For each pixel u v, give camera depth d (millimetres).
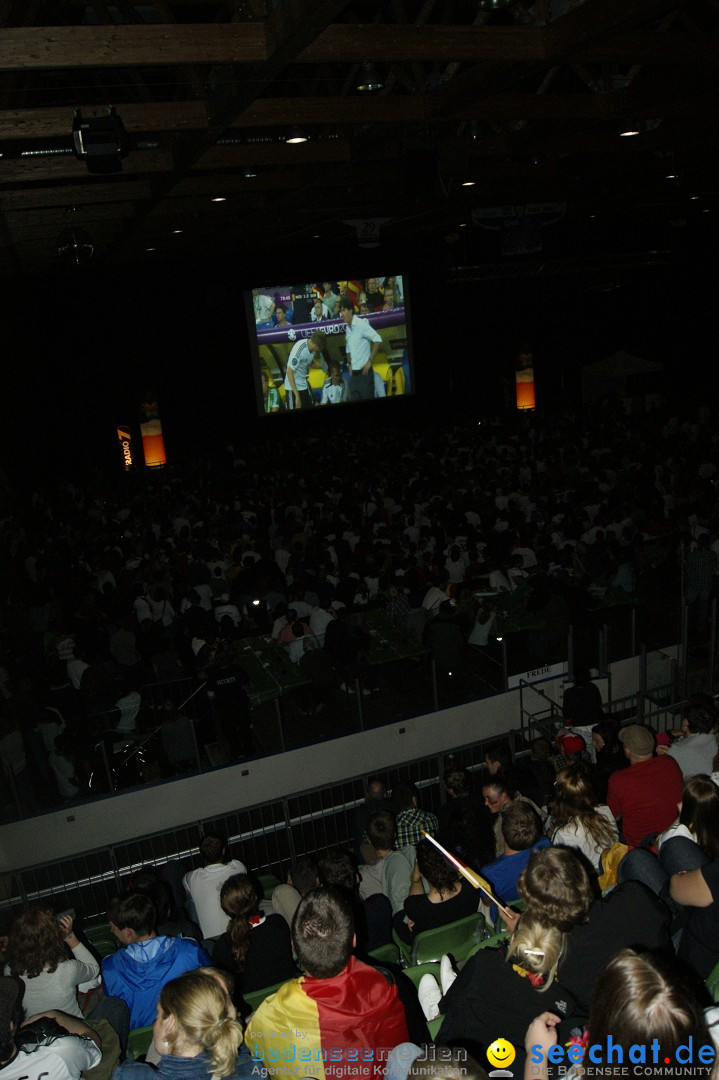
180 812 10000
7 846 9422
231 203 14969
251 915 4457
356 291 26906
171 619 13539
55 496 26141
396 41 6621
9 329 24812
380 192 15320
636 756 4895
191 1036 2592
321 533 16422
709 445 22094
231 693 10195
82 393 27062
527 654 11758
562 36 6594
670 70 9062
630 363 29141
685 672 10422
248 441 29609
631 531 14695
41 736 9727
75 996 4086
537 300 32094
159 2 7465
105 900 8703
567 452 22219
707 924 2973
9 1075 2973
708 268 29438
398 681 11625
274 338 26312
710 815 3637
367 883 5664
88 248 12352
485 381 32438
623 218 25812
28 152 8617
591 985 2629
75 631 12195
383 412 31359
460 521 16469
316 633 11836
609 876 4254
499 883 4438
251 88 7039
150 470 27828
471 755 9773
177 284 27516
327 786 8570
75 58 6117
